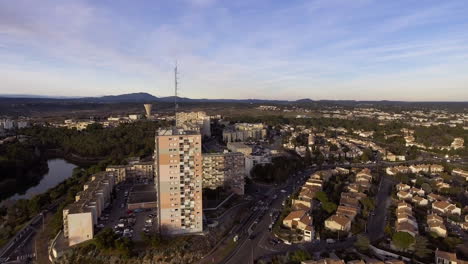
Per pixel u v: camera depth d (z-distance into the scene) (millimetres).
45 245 183500
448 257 161250
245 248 180250
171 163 179500
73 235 174875
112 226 194625
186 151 180375
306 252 163875
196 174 183000
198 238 180625
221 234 194000
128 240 165625
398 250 175375
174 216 183250
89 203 193625
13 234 198875
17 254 174750
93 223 185000
